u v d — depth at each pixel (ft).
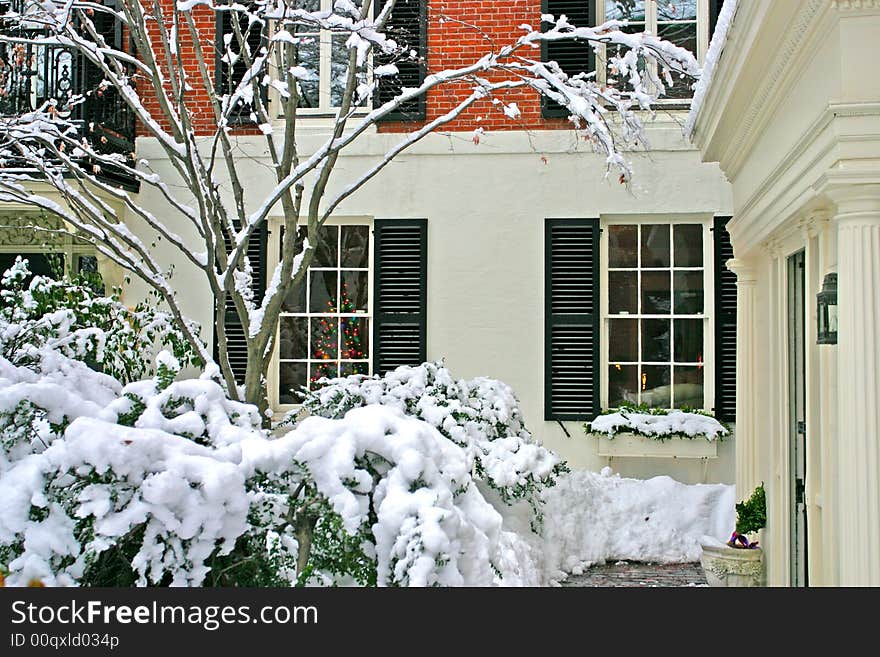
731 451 29.37
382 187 31.35
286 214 20.35
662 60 20.75
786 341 19.17
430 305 31.12
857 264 11.87
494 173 30.94
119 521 9.48
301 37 25.99
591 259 30.42
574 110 18.99
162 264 31.81
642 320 30.71
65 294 20.48
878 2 11.66
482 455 20.30
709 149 22.49
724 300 29.68
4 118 22.67
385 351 31.09
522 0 30.73
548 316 30.48
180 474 9.63
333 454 10.03
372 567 10.05
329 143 19.60
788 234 17.85
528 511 24.56
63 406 10.90
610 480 28.73
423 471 10.19
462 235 31.01
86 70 28.71
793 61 14.34
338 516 9.70
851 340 11.89
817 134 12.88
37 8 22.52
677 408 30.35
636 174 30.27
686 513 27.68
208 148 31.58
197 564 9.73
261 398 20.04
